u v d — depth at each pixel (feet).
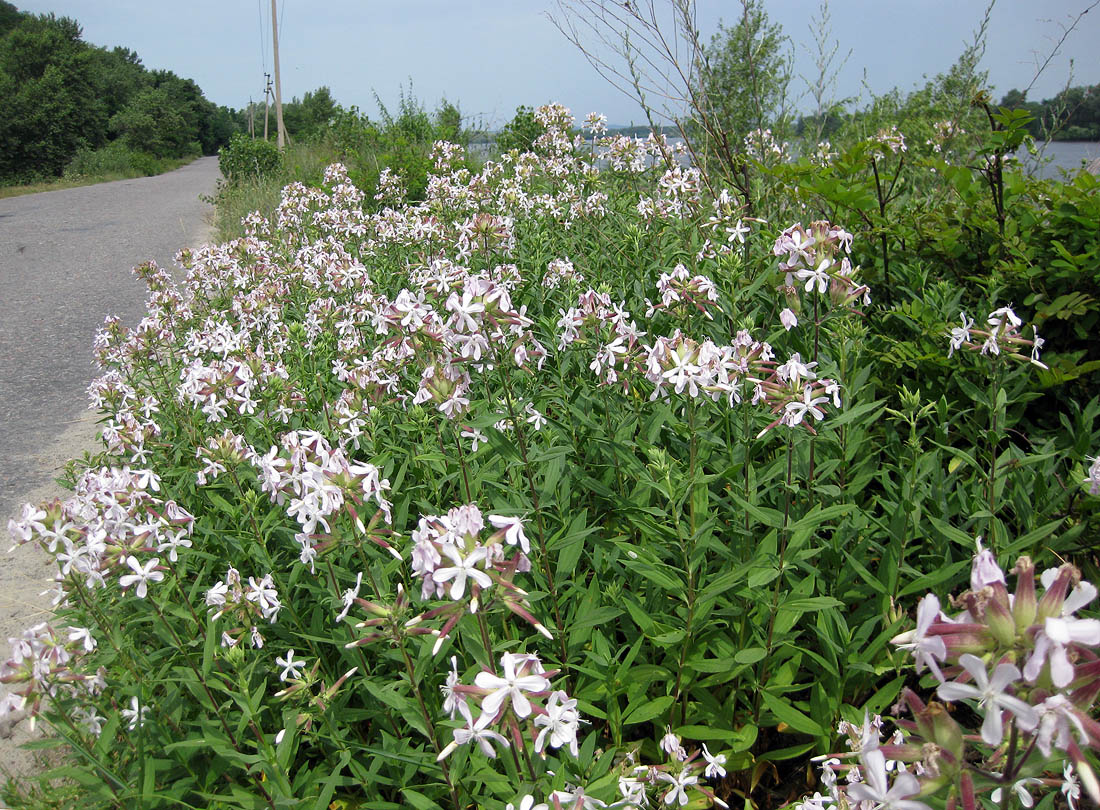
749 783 8.99
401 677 9.03
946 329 12.23
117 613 10.46
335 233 27.45
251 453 10.78
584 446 12.32
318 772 8.62
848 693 9.29
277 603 9.57
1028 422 12.91
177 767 8.98
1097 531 9.77
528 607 9.29
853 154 15.07
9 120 180.75
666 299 11.92
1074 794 5.78
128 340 17.44
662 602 9.62
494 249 18.35
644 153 24.39
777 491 10.66
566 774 7.05
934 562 9.92
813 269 9.89
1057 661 3.59
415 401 9.46
